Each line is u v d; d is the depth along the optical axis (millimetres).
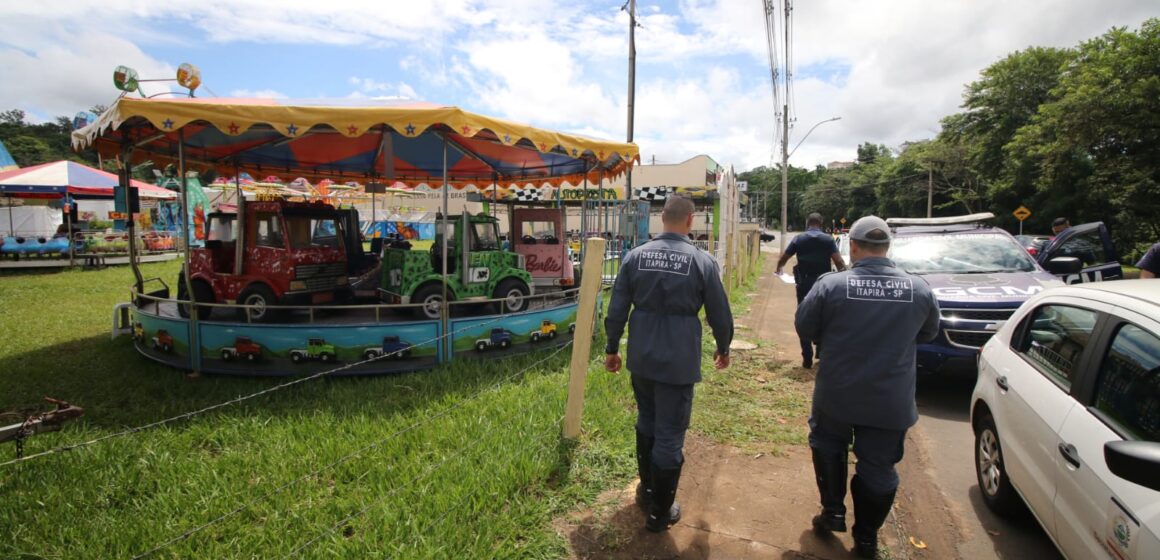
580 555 3119
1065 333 3105
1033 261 7027
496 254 8227
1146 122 20109
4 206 21828
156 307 6676
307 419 4691
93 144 6602
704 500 3787
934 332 2998
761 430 4984
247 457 4031
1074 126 22219
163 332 6391
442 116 5688
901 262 7406
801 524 3492
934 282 6477
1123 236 24125
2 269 16734
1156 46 19578
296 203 7996
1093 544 2369
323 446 4160
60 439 4324
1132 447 1834
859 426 2975
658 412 3266
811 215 7086
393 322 6215
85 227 23125
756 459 4441
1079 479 2500
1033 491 2965
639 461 3553
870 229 3039
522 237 11250
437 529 3070
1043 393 3018
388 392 5465
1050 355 3162
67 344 7684
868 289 2920
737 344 8305
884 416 2846
